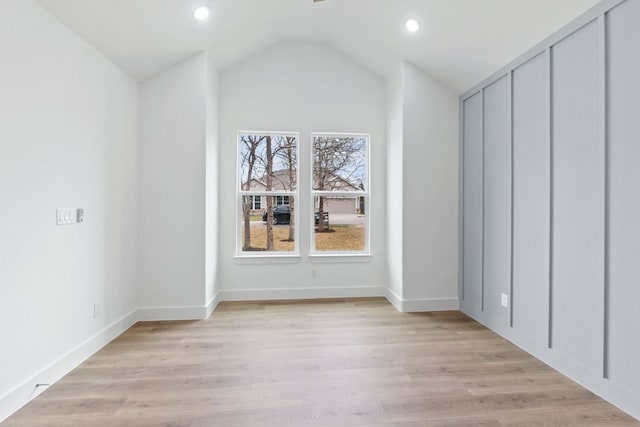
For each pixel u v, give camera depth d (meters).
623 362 1.91
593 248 2.10
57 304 2.25
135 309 3.34
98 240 2.72
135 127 3.31
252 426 1.74
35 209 2.06
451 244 3.78
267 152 4.26
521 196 2.79
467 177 3.64
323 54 4.21
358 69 4.25
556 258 2.41
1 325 1.82
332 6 3.38
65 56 2.32
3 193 1.83
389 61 3.86
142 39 2.88
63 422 1.78
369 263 4.30
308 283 4.21
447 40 3.15
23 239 1.97
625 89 1.90
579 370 2.19
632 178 1.86
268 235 4.27
